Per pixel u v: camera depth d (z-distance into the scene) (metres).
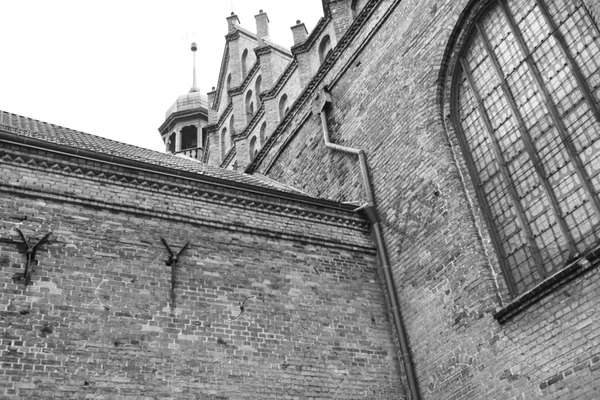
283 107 20.27
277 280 11.97
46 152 10.92
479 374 10.56
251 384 10.56
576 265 9.34
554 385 9.38
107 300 10.21
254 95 22.97
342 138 15.87
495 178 11.68
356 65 16.03
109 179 11.34
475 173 12.10
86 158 11.21
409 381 11.73
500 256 11.12
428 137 13.03
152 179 11.69
